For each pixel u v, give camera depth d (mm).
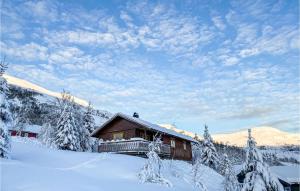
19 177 15055
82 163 25250
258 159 17297
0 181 13688
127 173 23531
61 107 47375
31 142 44844
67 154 28922
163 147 38750
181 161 42125
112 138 40969
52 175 17078
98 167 24250
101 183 17734
